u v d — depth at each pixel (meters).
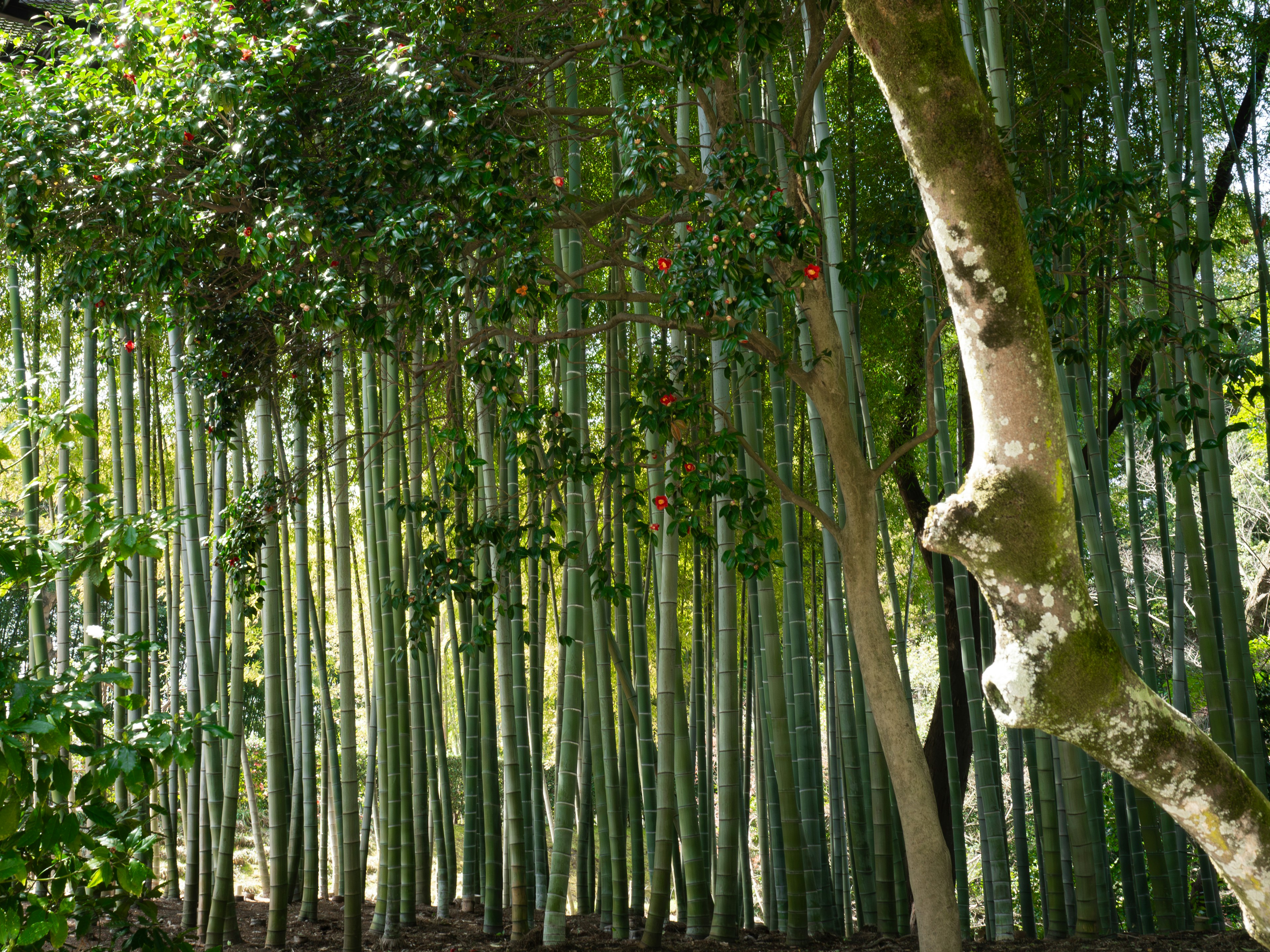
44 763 2.38
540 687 6.09
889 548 6.01
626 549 5.88
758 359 4.74
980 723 5.29
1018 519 1.74
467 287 3.58
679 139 4.88
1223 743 4.86
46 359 6.74
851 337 5.75
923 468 7.56
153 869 6.75
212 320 4.42
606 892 5.45
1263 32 5.37
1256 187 5.29
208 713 2.56
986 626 6.08
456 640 6.11
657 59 3.89
